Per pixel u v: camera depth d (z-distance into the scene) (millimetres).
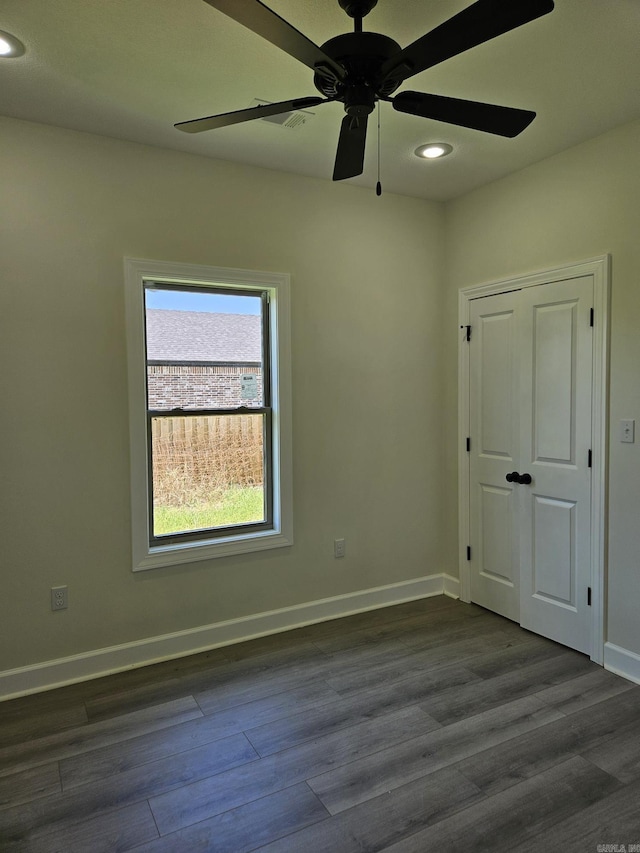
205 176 2918
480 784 1938
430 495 3797
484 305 3441
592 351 2773
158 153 2795
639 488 2588
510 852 1651
